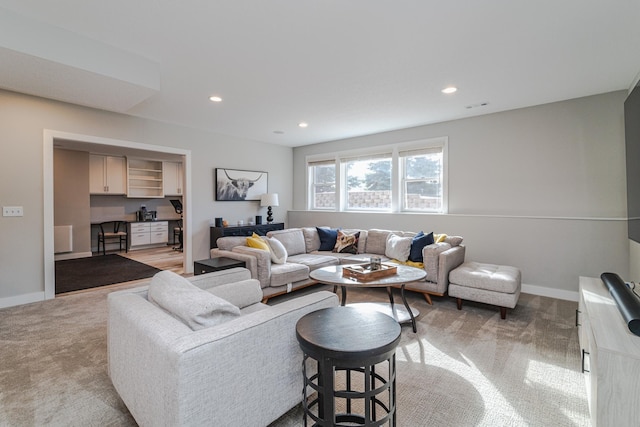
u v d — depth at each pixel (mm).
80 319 3053
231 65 2854
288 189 6879
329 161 6285
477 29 2250
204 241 5410
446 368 2172
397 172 5273
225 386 1252
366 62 2779
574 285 3672
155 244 8117
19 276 3506
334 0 1933
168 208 8656
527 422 1634
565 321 3018
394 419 1328
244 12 2062
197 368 1159
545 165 3932
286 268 3631
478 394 1875
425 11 2037
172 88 3404
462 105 3973
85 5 2014
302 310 1605
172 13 2086
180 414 1126
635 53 2598
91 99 3193
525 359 2287
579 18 2105
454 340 2609
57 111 3750
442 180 4828
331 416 1209
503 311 3061
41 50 2215
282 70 2947
